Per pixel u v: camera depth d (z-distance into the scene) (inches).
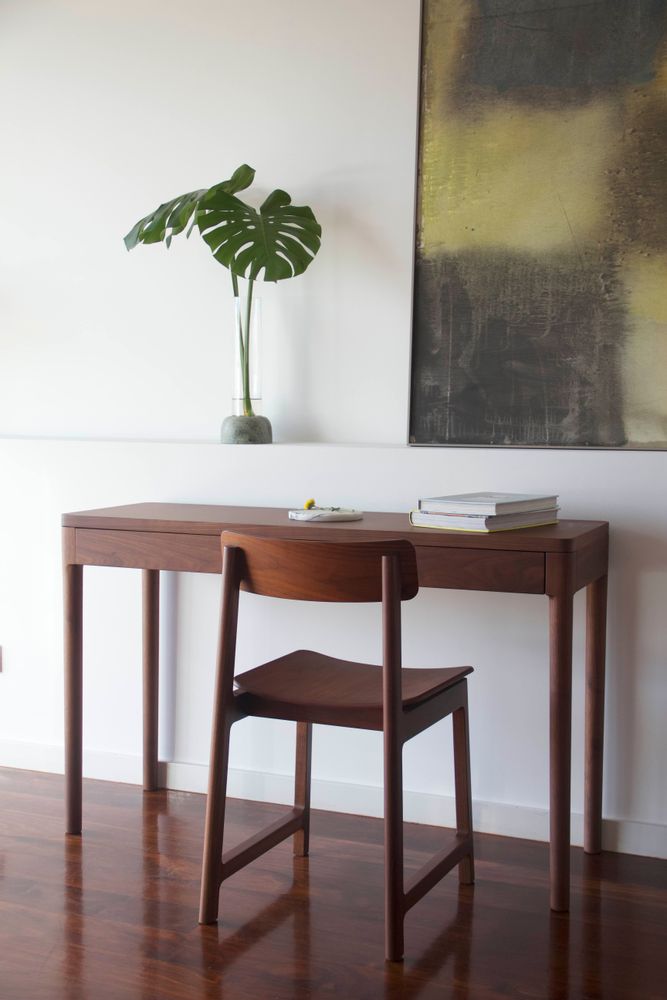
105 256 122.9
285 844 98.1
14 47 125.3
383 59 111.0
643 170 100.8
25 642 119.2
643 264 100.9
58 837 98.7
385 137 111.3
